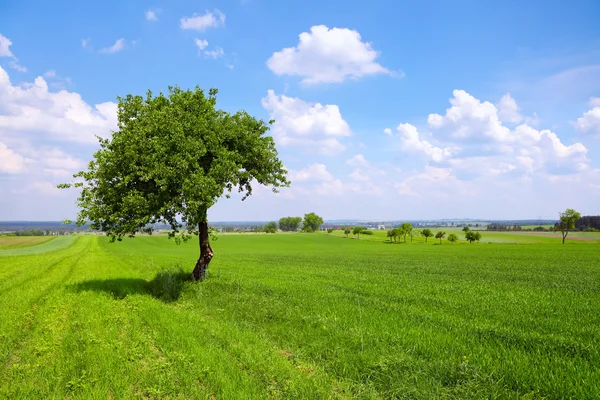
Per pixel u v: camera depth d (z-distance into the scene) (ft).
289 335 39.11
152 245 338.75
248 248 313.94
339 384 27.35
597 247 272.31
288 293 62.54
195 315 48.08
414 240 491.31
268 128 80.89
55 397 24.68
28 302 55.83
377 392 26.30
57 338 37.88
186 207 62.39
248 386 26.07
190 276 79.20
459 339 35.94
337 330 39.37
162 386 25.90
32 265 120.06
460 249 263.70
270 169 78.02
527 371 27.58
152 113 64.54
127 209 59.62
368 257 178.60
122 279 82.79
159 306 52.54
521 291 69.21
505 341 35.32
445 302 56.70
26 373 28.48
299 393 25.03
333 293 63.00
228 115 74.02
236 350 33.06
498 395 24.64
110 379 27.07
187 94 69.00
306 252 235.61
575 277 94.17
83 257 163.22
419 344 34.30
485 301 58.03
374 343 35.29
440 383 26.37
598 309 51.60
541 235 560.20
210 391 25.80
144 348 33.58
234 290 65.87
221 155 66.03
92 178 63.46
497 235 576.61
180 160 59.57
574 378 26.09
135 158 60.85
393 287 73.31
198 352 32.17
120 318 44.57
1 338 37.35
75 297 59.16
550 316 47.47
